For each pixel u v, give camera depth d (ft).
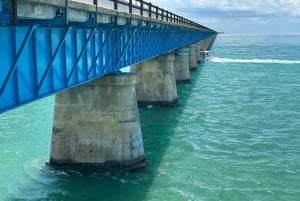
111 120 98.48
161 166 102.89
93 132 98.63
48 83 58.65
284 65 381.19
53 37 58.59
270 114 166.09
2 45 45.85
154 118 158.20
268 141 126.41
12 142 115.24
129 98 100.12
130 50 101.96
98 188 89.97
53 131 99.96
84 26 67.82
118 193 87.56
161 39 147.64
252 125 147.64
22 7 44.93
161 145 120.67
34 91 54.29
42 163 101.14
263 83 259.39
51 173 96.58
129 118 99.81
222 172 99.25
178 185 91.25
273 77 290.56
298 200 85.40
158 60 180.24
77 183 92.27
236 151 116.16
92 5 64.34
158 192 87.81
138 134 102.01
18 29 48.75
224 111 172.24
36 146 112.27
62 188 89.40
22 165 99.35
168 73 181.47
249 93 219.82
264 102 193.36
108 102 98.27
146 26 112.88
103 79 97.45
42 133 124.47
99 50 77.97
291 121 154.10
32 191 87.04
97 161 98.84
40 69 55.42
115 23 80.84
